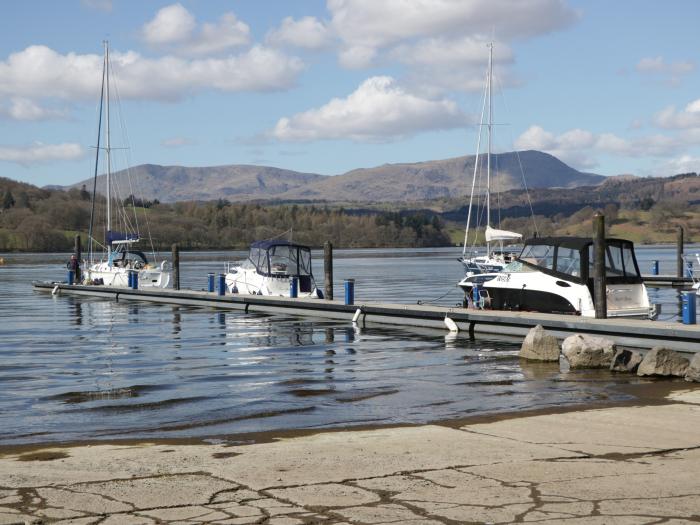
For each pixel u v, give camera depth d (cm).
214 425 1198
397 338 2492
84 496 748
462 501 723
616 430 1048
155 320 3184
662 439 990
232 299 3675
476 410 1304
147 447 998
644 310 2514
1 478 820
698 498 728
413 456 903
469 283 3078
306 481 796
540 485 775
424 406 1348
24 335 2642
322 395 1476
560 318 2380
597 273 2366
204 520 675
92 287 4772
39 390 1559
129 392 1529
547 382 1605
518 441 984
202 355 2111
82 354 2142
